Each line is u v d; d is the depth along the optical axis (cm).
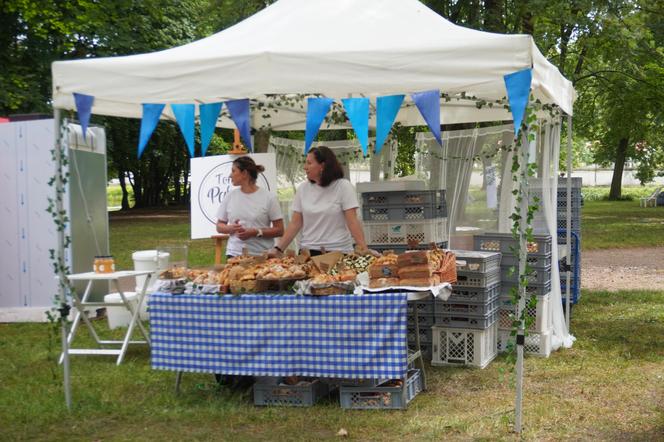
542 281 674
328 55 479
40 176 885
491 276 651
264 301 499
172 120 731
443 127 1415
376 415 502
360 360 485
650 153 4297
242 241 654
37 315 891
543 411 508
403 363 478
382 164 930
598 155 4497
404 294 478
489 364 650
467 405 527
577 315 900
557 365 645
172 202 4675
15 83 1702
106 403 539
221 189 854
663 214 3031
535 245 677
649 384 580
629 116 2630
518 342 467
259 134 872
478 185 869
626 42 1466
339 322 488
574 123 2656
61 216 545
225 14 1486
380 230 714
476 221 873
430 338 666
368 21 530
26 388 586
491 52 451
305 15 552
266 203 657
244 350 503
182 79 500
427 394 558
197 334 514
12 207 895
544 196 712
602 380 593
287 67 484
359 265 541
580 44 1705
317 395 536
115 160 3000
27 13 1675
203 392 567
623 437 456
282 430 476
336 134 1392
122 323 831
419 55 465
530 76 442
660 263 1466
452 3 1314
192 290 521
